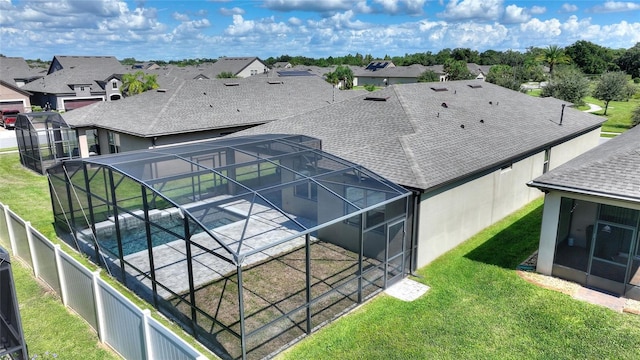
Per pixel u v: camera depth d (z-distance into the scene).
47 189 22.55
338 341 9.86
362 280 12.10
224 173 15.37
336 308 11.26
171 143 25.77
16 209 19.30
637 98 68.56
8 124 46.41
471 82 28.59
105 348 9.50
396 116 19.22
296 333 10.16
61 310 10.97
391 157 14.88
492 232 16.47
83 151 28.28
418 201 12.90
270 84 36.66
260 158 14.09
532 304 11.30
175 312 10.99
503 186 17.50
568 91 57.06
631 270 11.47
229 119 28.72
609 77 53.41
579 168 12.75
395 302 11.57
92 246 14.07
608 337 9.86
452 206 14.50
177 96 29.41
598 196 11.38
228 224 10.37
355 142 17.69
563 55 95.06
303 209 15.15
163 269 13.52
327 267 13.55
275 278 12.92
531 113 24.14
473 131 18.77
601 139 36.31
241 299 8.69
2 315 8.78
